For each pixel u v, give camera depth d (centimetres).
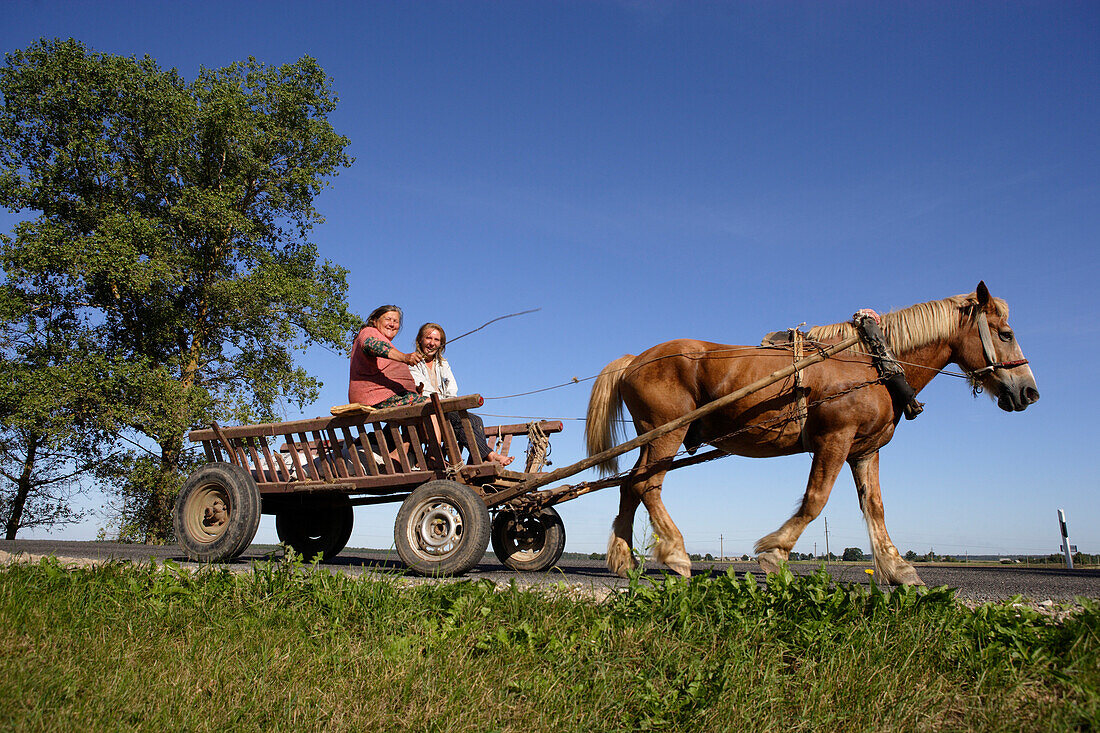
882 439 597
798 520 578
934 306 621
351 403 638
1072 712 283
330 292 2242
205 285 2077
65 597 407
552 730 284
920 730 283
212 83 2202
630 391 627
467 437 573
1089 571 809
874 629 343
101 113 2075
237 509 602
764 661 327
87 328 2053
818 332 612
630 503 627
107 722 274
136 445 1969
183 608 398
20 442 2008
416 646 348
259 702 298
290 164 2302
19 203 2050
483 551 538
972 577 627
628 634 346
